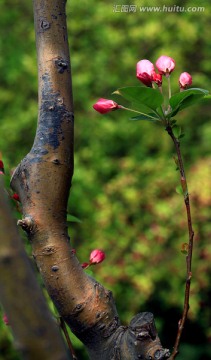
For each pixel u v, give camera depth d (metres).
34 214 1.11
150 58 7.61
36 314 0.68
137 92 1.35
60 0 1.15
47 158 1.12
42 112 1.13
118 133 7.12
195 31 7.29
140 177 6.73
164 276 6.21
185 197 1.30
